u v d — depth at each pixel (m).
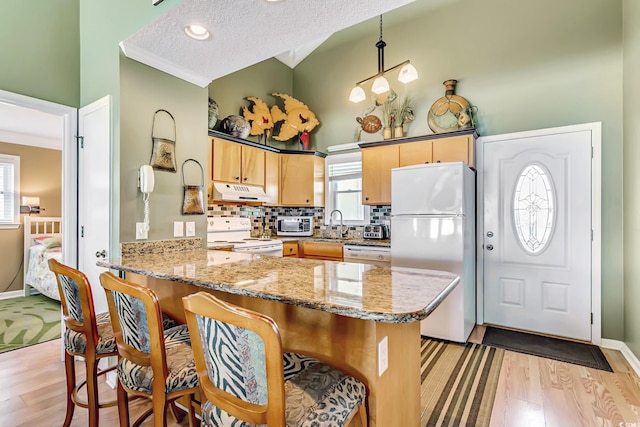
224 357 0.88
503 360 2.46
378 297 1.04
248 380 0.85
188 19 1.73
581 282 2.85
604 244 2.77
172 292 1.79
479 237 3.31
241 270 1.52
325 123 4.62
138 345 1.18
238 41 1.96
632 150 2.45
